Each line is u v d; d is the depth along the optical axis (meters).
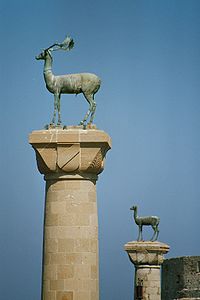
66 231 48.06
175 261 118.19
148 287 98.75
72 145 47.94
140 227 101.88
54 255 47.97
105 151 48.91
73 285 47.53
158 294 99.06
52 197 48.66
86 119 49.22
